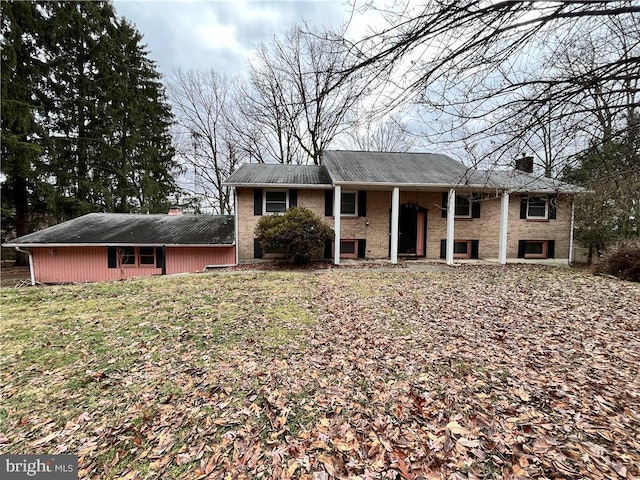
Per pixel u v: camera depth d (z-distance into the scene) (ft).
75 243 37.04
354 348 13.38
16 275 46.03
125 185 61.46
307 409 9.24
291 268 34.91
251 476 6.89
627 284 25.94
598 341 13.87
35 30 48.32
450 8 6.53
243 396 9.96
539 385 10.28
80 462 7.49
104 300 21.80
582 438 7.72
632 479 6.42
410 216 42.45
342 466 7.08
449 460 7.11
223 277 29.48
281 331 15.39
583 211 39.58
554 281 27.32
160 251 39.81
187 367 11.93
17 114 43.55
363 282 26.76
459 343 13.79
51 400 10.05
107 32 58.29
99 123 57.62
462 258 43.01
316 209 40.55
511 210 42.73
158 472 7.11
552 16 6.71
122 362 12.48
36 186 49.06
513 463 6.97
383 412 9.02
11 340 14.80
